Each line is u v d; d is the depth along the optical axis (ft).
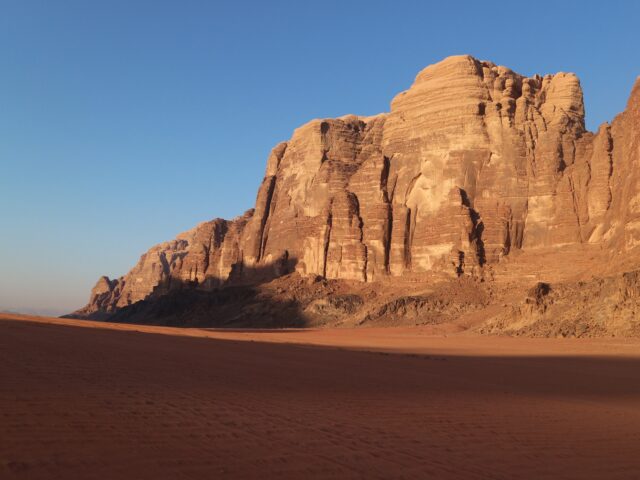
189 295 478.18
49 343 95.40
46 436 31.58
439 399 60.80
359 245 380.58
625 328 183.83
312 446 34.65
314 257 396.78
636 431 48.83
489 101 366.02
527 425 47.85
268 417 42.70
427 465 32.48
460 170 355.56
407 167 380.17
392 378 81.66
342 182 420.36
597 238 302.86
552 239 322.75
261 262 457.27
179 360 85.35
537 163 342.23
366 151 443.32
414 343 209.36
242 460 30.53
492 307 286.87
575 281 246.27
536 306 232.12
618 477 33.37
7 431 31.81
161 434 34.60
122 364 71.87
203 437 34.83
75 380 53.78
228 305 412.36
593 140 335.47
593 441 43.14
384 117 453.17
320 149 440.45
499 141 352.90
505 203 341.21
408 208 372.99
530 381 90.33
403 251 367.04
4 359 65.62
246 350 124.98
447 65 380.99
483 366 114.32
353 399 56.39
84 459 28.09
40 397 42.91
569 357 143.54
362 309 337.93
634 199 244.42
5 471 25.08
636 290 195.52
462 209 341.21
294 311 358.02
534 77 369.50
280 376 73.72
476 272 326.24
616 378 99.60
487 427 45.52
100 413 38.96
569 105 356.18
